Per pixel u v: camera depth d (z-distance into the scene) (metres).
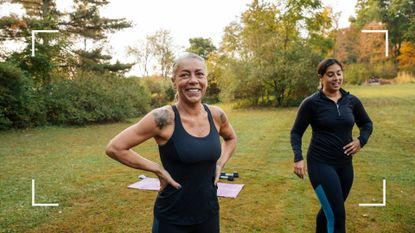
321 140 2.60
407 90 23.64
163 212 1.70
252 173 5.59
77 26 18.84
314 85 18.36
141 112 17.66
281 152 7.29
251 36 19.31
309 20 20.55
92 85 14.39
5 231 3.41
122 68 19.77
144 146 8.50
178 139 1.65
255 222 3.58
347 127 2.59
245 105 20.05
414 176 5.15
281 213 3.82
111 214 3.86
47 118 13.02
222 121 1.94
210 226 1.74
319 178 2.56
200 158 1.65
